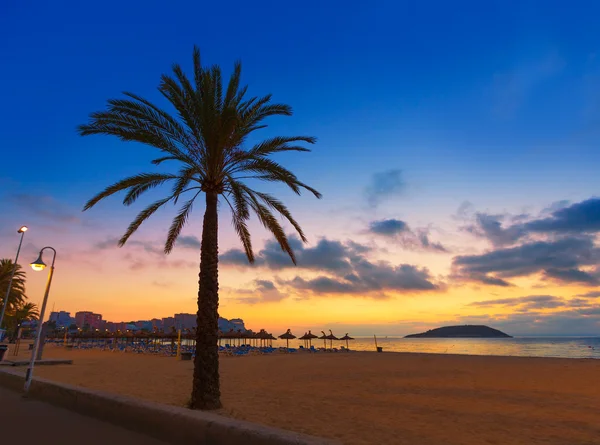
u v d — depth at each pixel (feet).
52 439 20.84
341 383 52.37
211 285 32.89
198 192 39.42
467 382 53.11
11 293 161.68
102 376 59.00
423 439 23.45
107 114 32.24
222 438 17.97
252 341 325.83
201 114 33.22
